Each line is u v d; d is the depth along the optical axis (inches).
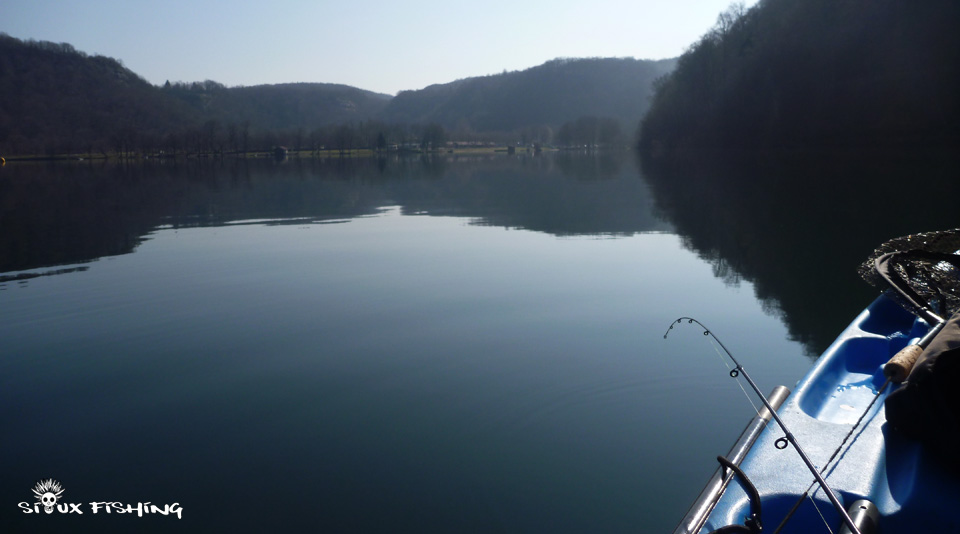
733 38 2524.6
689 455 142.0
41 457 148.9
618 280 300.7
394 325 237.8
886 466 96.3
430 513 122.9
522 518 121.0
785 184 765.9
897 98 1518.2
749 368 187.6
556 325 233.8
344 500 128.9
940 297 151.8
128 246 425.1
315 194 856.3
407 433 154.9
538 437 151.4
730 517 87.2
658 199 668.1
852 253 341.7
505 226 490.9
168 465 143.9
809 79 1795.0
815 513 88.9
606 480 132.6
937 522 84.5
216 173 1560.0
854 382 135.6
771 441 104.6
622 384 178.9
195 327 239.9
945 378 94.9
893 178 761.0
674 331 223.3
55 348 220.1
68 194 885.2
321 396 176.7
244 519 123.6
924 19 1526.8
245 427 160.1
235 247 415.2
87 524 123.7
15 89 4333.2
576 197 720.3
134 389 184.7
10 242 448.8
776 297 262.1
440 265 346.0
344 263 356.2
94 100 4702.3
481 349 209.8
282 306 267.3
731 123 2197.3
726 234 419.2
